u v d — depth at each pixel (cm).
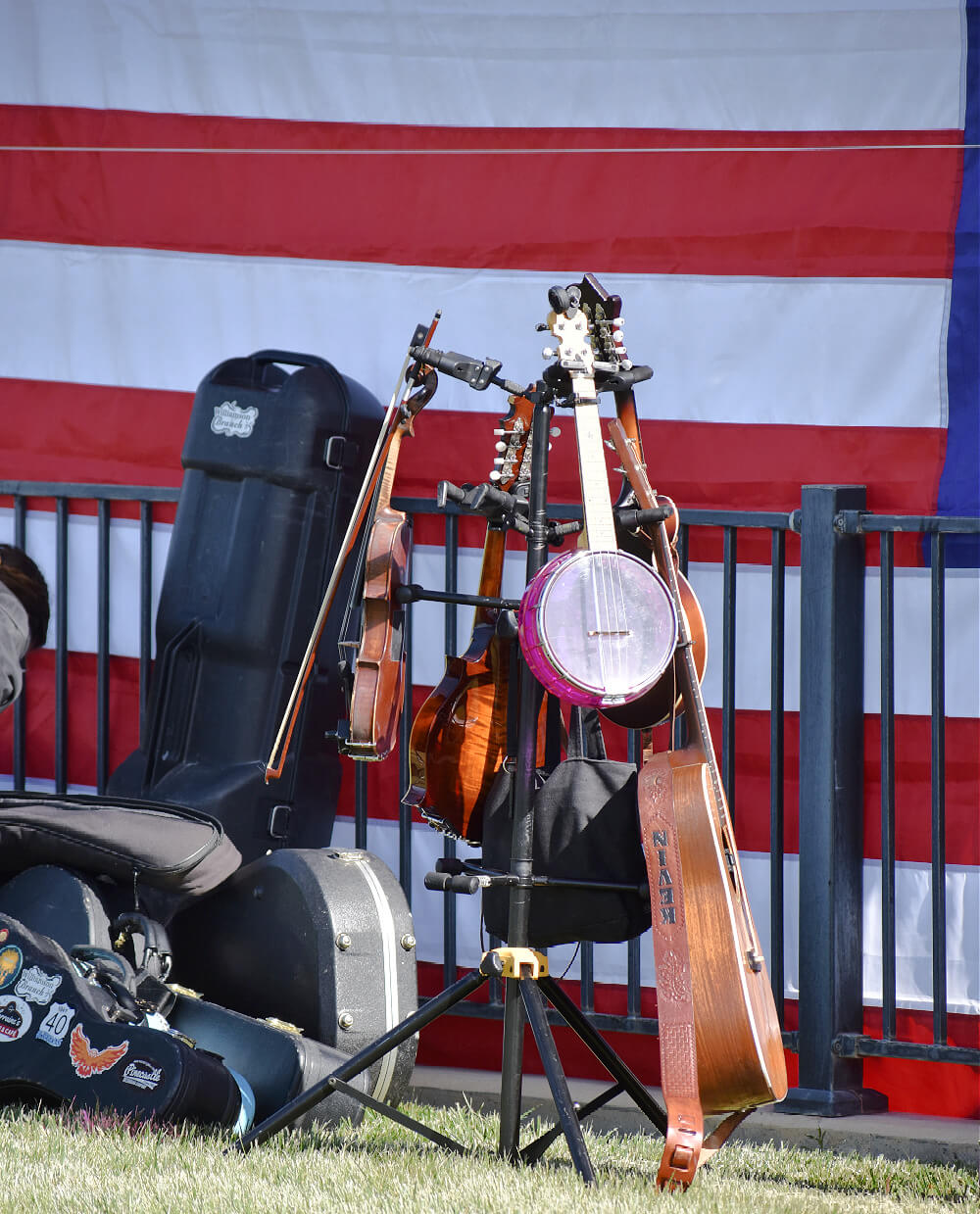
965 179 1664
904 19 1680
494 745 1297
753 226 1725
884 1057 1584
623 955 1722
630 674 1153
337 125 1859
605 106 1775
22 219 1952
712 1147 1178
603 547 1170
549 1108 1548
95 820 1473
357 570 1264
